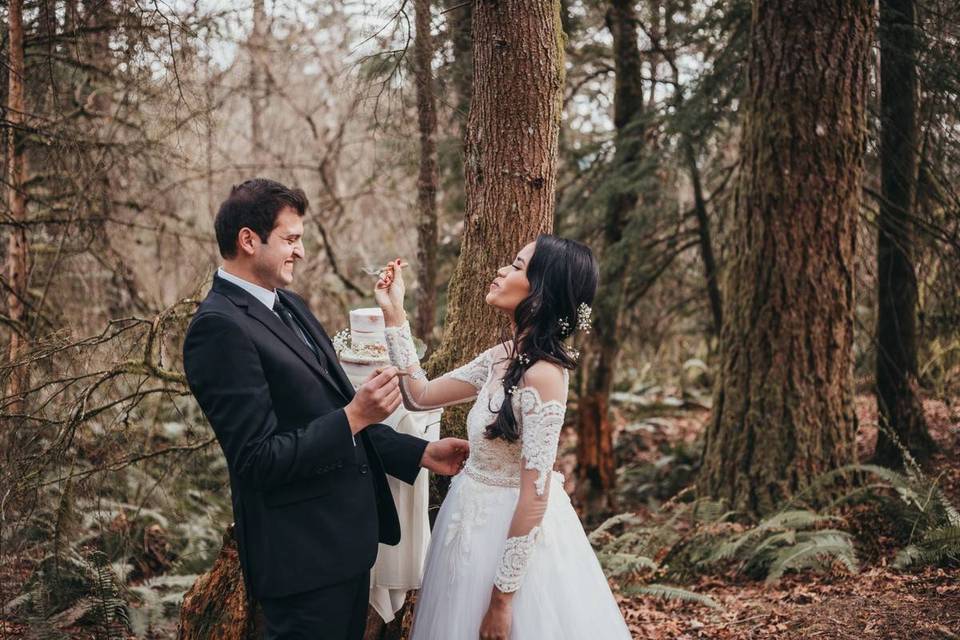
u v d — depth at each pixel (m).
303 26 7.21
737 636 3.76
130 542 4.81
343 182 10.36
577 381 8.56
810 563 4.54
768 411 5.38
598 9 8.01
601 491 8.21
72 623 3.84
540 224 3.10
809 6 5.20
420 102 5.65
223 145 9.20
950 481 5.77
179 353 4.82
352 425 2.40
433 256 6.00
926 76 5.88
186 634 3.06
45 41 5.03
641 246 7.89
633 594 4.44
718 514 5.32
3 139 5.00
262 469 2.30
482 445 2.58
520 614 2.46
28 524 4.04
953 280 6.42
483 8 3.04
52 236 5.71
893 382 6.38
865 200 6.66
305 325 2.73
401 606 3.12
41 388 4.03
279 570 2.43
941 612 3.56
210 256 7.08
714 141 7.43
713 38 7.11
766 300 5.40
